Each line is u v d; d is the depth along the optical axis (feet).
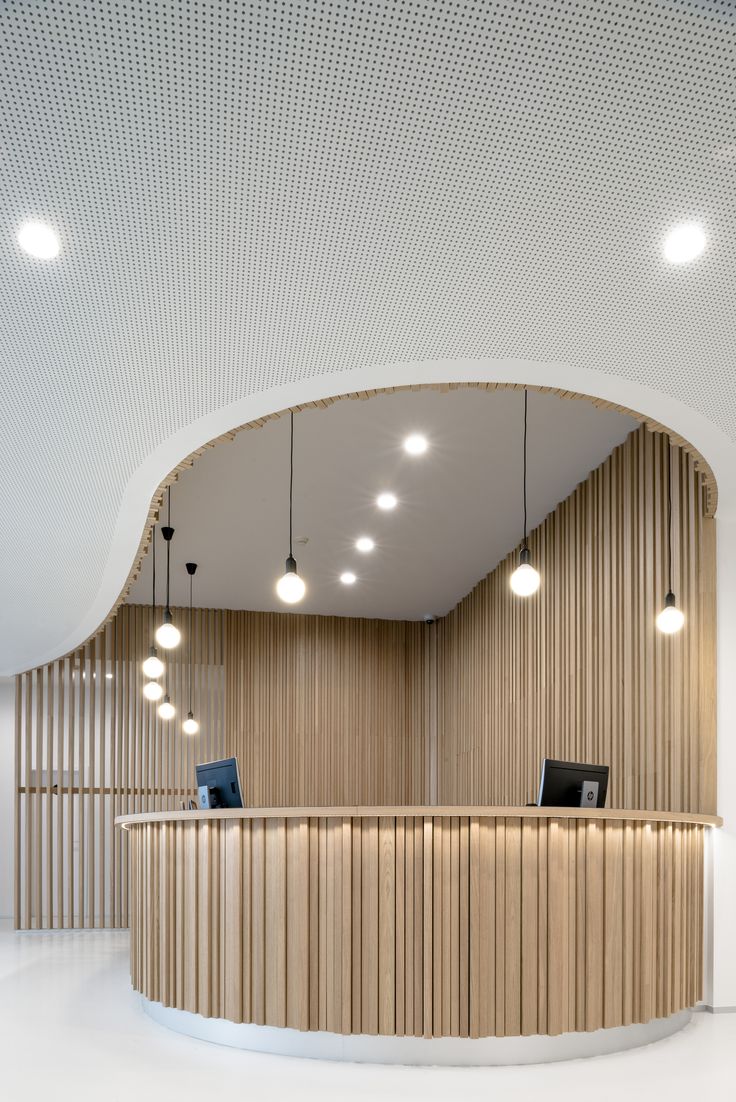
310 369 14.28
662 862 17.84
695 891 19.26
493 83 8.93
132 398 14.98
